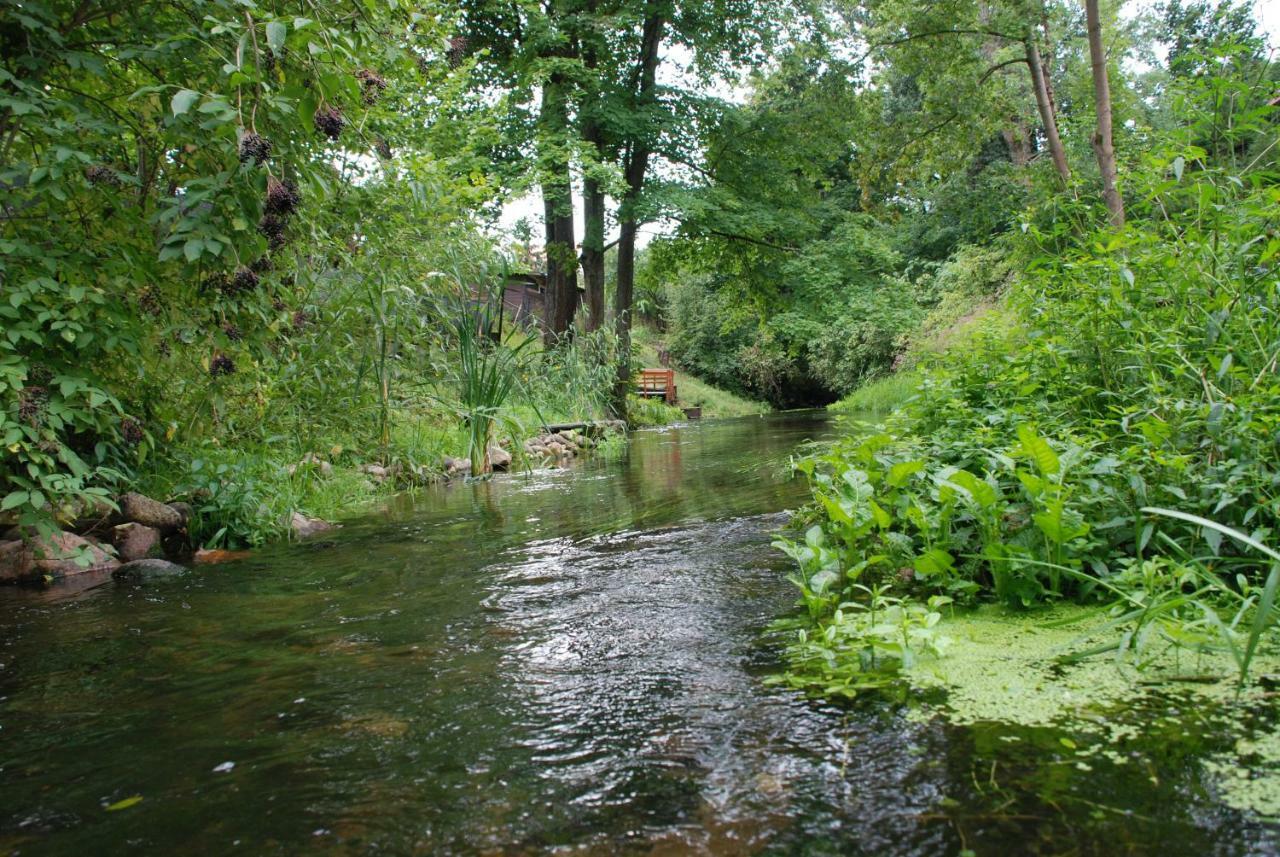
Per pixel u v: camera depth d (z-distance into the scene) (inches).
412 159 229.9
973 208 514.3
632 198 564.7
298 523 165.6
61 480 116.0
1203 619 67.4
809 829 42.7
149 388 153.6
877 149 550.6
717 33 585.9
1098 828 41.2
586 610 92.6
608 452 377.1
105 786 52.2
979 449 108.4
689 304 1337.4
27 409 110.9
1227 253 113.0
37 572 125.4
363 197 193.3
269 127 117.8
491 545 140.3
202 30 113.1
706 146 623.5
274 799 49.3
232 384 165.6
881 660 70.1
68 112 125.1
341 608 99.0
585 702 63.4
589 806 46.6
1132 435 99.1
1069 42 521.7
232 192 109.5
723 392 1285.7
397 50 134.0
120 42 126.0
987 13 462.6
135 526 142.9
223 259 116.8
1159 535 79.0
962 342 169.8
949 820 42.9
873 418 516.7
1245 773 46.0
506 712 62.0
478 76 555.8
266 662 77.9
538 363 423.2
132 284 126.6
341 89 108.5
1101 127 323.3
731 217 588.1
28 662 81.2
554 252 577.6
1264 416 87.0
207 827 46.2
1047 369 132.8
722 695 63.5
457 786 49.9
